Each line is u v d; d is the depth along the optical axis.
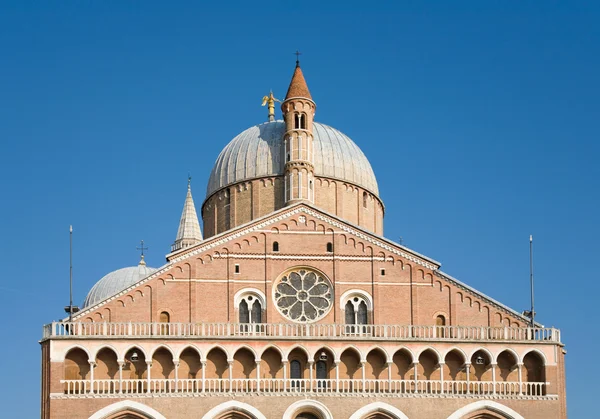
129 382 90.50
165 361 91.19
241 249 96.06
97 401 87.94
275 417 89.38
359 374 93.00
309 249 96.88
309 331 92.62
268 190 111.56
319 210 97.88
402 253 97.31
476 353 93.69
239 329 92.75
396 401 91.00
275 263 96.19
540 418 91.50
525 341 93.50
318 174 111.56
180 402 88.88
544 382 92.81
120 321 91.94
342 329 93.44
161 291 93.44
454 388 92.31
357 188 114.06
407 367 93.75
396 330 93.56
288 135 105.62
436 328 93.88
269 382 90.50
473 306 95.94
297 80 107.62
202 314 93.69
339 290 95.94
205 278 94.69
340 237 97.50
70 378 89.62
